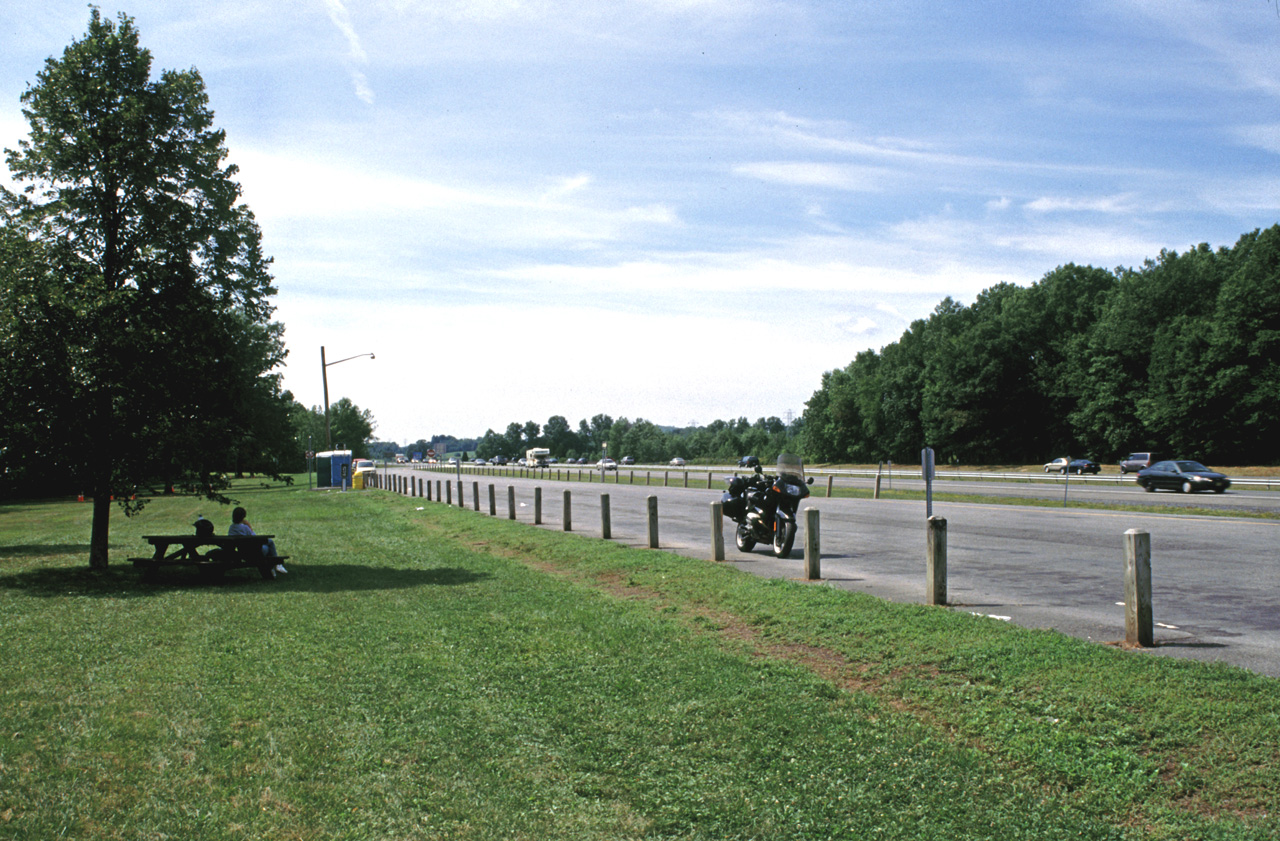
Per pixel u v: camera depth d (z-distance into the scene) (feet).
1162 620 27.20
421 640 26.94
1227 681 18.21
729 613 29.96
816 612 27.61
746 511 48.44
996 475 160.56
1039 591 33.42
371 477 185.57
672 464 385.09
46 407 42.68
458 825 14.10
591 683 21.76
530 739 17.99
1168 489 117.50
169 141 47.85
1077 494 109.50
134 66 47.16
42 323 41.73
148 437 43.80
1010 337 289.53
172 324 44.80
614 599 34.32
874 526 63.10
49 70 45.57
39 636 28.14
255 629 28.96
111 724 18.80
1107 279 298.76
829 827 13.82
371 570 46.26
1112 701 17.56
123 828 13.73
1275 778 14.08
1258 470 178.81
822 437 397.19
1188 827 13.08
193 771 16.21
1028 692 18.66
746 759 16.58
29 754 16.93
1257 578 35.94
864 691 20.39
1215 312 227.61
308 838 13.58
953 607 29.53
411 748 17.47
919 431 334.44
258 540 43.45
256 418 50.21
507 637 27.09
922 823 13.80
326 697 20.86
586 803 14.97
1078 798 14.38
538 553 50.80
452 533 68.03
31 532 82.33
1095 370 258.57
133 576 45.44
